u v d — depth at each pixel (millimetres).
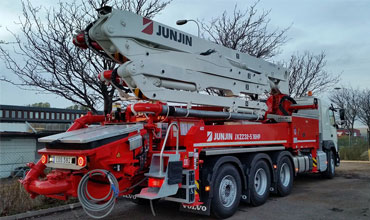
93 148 4688
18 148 17094
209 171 6031
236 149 6641
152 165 5395
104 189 5184
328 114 11781
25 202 6855
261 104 8117
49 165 4973
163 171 5301
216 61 6773
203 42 6605
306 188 9617
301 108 9391
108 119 6391
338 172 13352
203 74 6473
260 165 7402
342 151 19859
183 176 5559
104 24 4984
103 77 5836
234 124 7020
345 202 7711
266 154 7734
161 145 5836
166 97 5703
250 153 7340
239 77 7379
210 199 5914
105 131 5156
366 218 6320
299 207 7223
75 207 7219
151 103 5453
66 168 4762
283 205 7410
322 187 9781
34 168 5293
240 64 7527
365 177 11953
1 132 16719
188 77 6109
